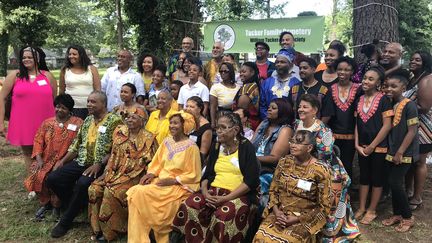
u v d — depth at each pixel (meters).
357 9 6.28
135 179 4.16
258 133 4.25
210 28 7.58
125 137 4.25
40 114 5.07
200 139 4.40
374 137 4.20
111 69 5.71
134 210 3.74
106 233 4.04
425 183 5.47
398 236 4.04
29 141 5.07
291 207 3.38
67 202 4.62
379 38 6.07
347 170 4.57
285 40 5.59
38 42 19.47
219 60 6.25
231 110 5.21
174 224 3.72
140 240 3.73
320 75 4.96
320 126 3.85
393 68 4.83
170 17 8.71
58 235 4.16
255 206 3.71
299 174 3.35
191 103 4.39
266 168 4.05
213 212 3.65
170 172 3.93
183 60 5.99
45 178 4.57
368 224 4.30
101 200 4.15
